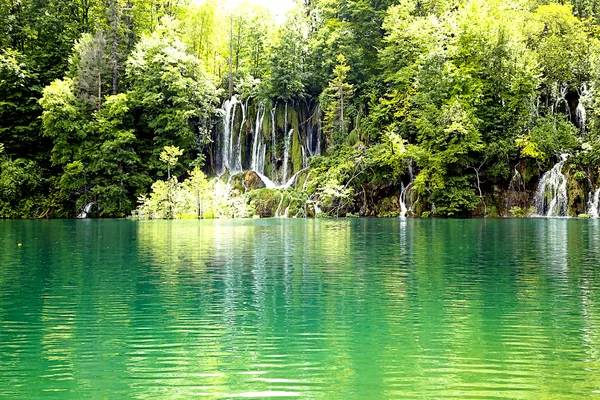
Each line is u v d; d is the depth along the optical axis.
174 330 7.91
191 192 43.25
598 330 7.82
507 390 5.45
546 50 46.56
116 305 9.58
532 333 7.66
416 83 45.25
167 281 11.97
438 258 15.73
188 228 29.78
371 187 45.69
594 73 43.00
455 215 43.69
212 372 6.08
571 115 46.34
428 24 46.56
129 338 7.50
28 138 49.09
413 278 12.27
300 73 53.28
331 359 6.55
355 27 54.06
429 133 42.97
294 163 52.72
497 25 45.12
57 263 14.91
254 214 44.88
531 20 48.25
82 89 49.88
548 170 42.22
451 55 45.06
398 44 50.31
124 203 46.84
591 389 5.47
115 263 14.91
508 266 14.03
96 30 55.06
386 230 27.33
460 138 41.97
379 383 5.67
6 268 13.95
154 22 62.62
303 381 5.75
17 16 55.28
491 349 6.90
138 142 50.66
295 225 32.34
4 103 48.25
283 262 15.03
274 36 65.31
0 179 45.16
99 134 49.16
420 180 42.19
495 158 43.34
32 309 9.28
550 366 6.23
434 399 5.21
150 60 51.78
